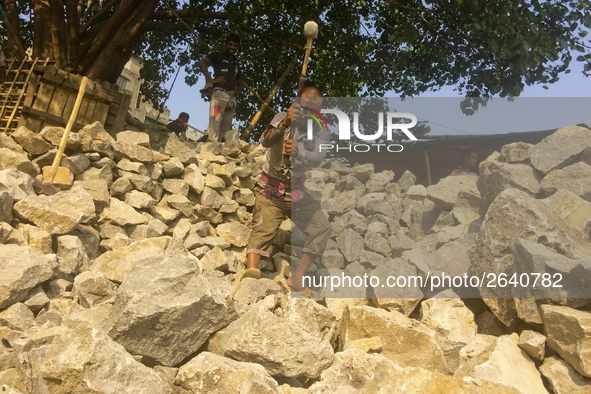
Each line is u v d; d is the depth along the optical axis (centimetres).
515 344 246
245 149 596
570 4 678
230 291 344
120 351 203
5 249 271
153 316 222
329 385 222
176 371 231
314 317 279
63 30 580
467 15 654
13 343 220
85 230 363
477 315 290
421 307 289
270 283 362
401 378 214
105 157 438
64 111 482
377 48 812
